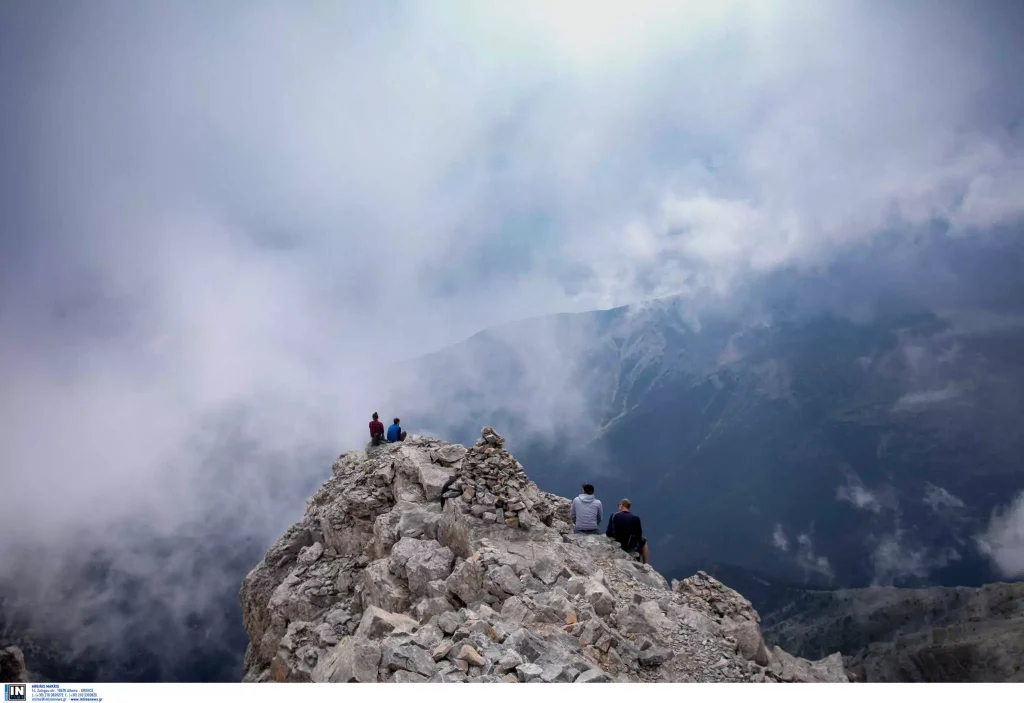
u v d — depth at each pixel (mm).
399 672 7480
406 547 12805
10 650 15250
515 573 10609
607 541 13023
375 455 20672
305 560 16969
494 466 13211
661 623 9953
